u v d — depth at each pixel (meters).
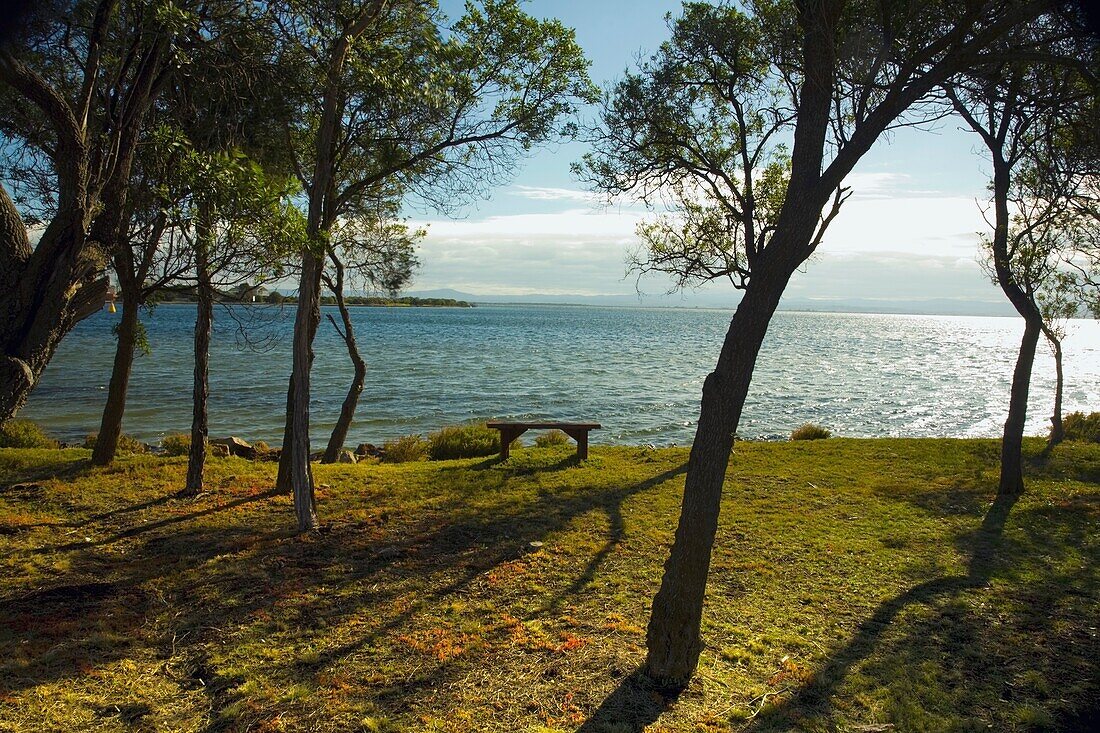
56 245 4.31
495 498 10.34
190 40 6.67
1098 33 4.50
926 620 5.98
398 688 4.79
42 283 4.27
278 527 8.73
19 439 15.40
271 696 4.65
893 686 4.83
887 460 12.98
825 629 5.81
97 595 6.41
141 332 11.83
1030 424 23.70
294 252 6.07
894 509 9.63
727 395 4.78
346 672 5.00
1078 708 4.55
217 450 14.23
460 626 5.82
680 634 4.89
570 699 4.64
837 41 5.27
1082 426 16.28
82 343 56.09
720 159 12.23
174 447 14.73
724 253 12.45
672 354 55.28
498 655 5.28
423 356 49.62
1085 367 48.81
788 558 7.61
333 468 12.67
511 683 4.86
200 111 9.02
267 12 7.46
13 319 4.18
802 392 31.97
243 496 10.24
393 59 9.18
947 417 25.39
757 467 12.48
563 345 65.56
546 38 10.66
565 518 9.23
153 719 4.38
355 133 10.66
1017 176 9.45
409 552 7.80
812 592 6.64
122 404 12.05
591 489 10.92
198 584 6.73
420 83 9.61
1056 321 13.19
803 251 4.73
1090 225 9.16
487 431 16.08
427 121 10.61
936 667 5.13
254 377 35.16
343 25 8.45
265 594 6.50
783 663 5.18
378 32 9.14
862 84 5.15
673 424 23.58
